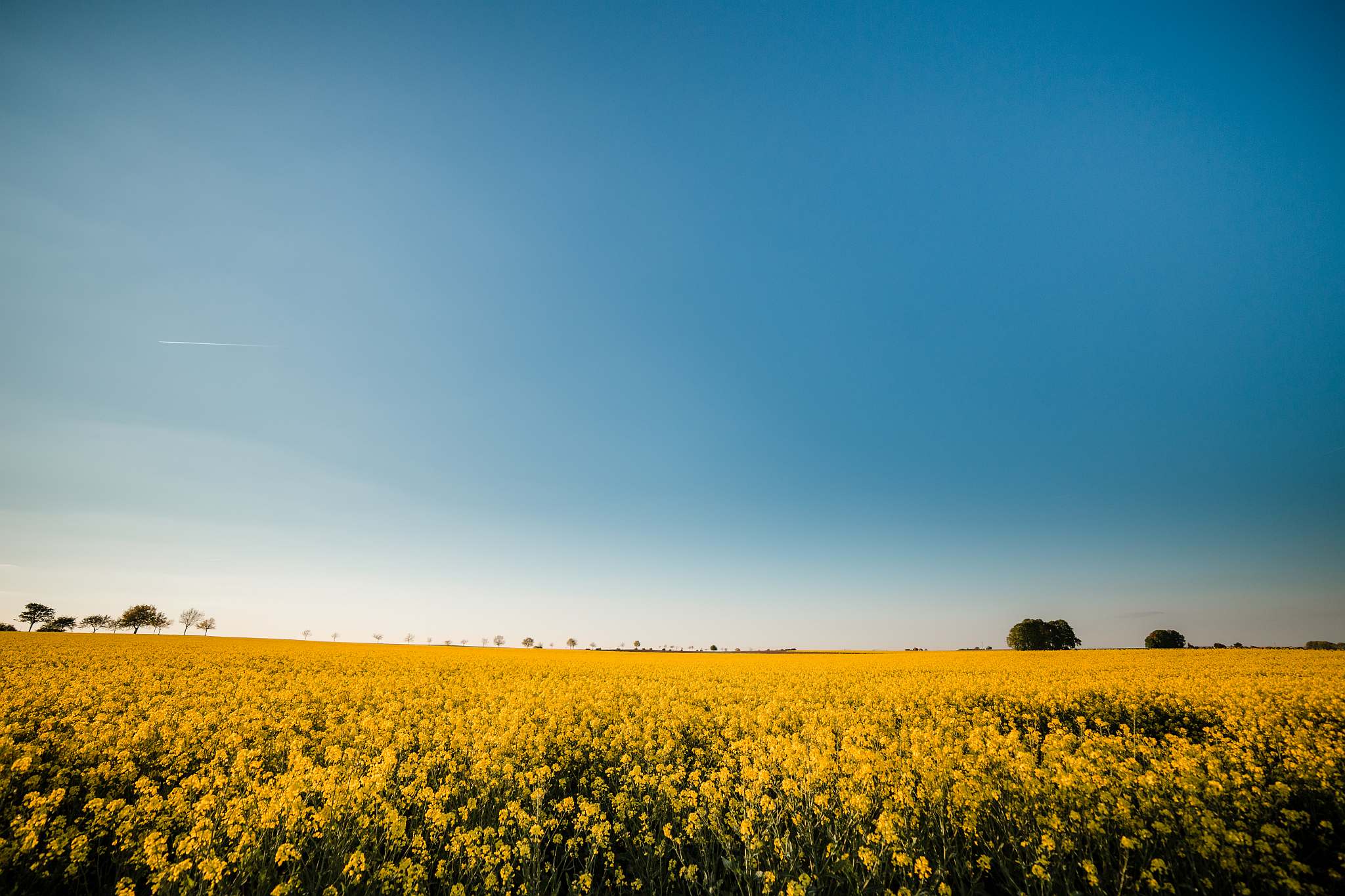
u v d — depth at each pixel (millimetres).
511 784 8203
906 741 10852
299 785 6785
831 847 6395
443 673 23938
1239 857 5727
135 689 16141
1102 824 6422
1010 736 10078
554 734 11125
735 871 6016
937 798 6859
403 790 7246
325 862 6305
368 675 21594
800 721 13312
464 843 6016
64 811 7621
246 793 7750
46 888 5684
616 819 7465
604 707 14109
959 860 6344
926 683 19750
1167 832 6078
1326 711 13562
